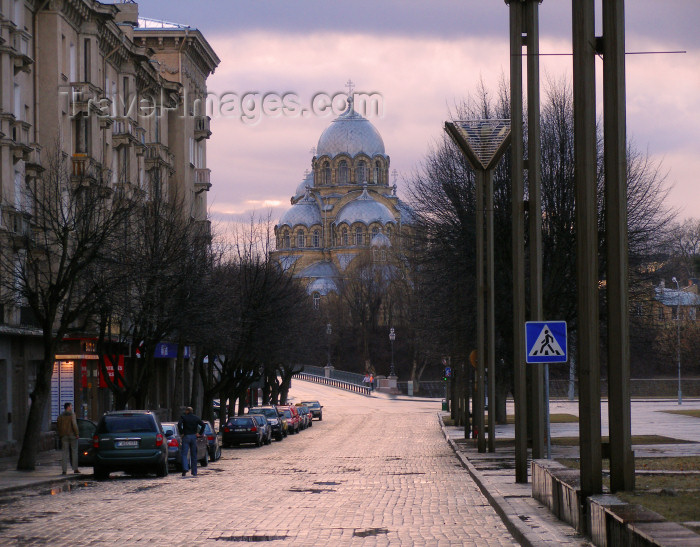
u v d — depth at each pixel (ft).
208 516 97.14
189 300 234.79
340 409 595.88
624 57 77.61
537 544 66.74
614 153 76.95
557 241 222.69
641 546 50.93
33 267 187.01
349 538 80.07
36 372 240.73
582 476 76.38
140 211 232.94
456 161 250.98
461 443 244.63
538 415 125.90
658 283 253.85
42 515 98.84
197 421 164.35
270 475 160.76
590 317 79.82
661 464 125.18
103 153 275.39
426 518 94.32
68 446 165.37
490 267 196.13
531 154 122.42
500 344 267.18
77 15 257.34
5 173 202.69
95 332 255.50
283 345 361.92
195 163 415.44
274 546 75.82
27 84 229.66
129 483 147.02
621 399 75.82
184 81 401.29
